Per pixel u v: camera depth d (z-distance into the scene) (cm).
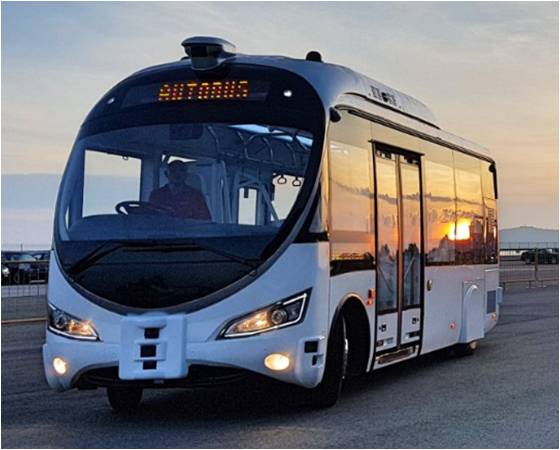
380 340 1032
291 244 842
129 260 838
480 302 1449
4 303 2058
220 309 820
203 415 924
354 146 975
